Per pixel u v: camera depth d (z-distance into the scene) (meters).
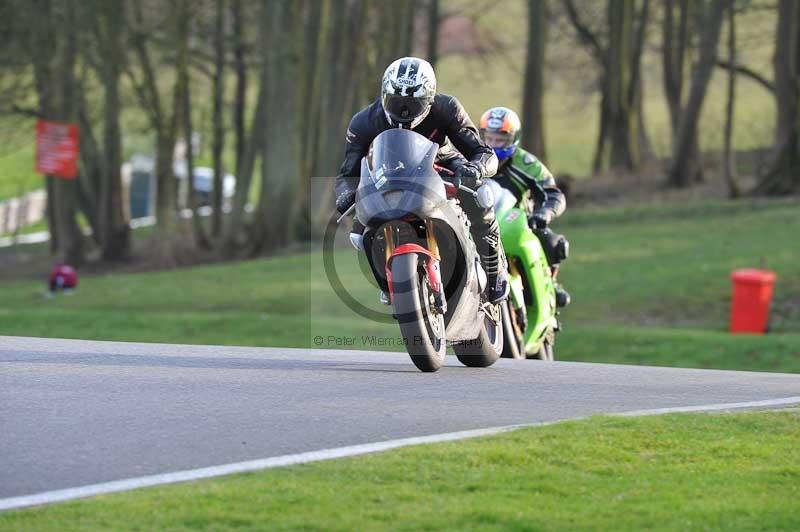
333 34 125.56
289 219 117.44
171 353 29.41
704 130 158.75
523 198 34.59
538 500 16.17
